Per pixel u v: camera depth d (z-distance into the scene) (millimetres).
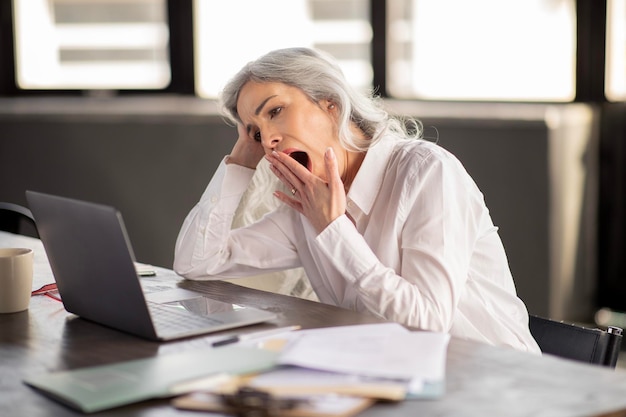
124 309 1621
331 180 1853
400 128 2164
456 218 1879
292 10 4715
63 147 4781
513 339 1935
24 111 4797
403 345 1424
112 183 4754
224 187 2197
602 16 4480
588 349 1838
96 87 4980
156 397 1291
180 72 4883
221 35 4824
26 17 4973
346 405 1213
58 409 1272
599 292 4738
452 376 1364
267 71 1970
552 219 4285
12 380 1406
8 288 1825
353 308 2043
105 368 1411
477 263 1977
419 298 1795
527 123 4230
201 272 2168
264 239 2197
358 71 4684
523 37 4531
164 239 4730
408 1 4605
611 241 4688
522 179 4281
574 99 4574
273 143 1986
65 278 1765
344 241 1833
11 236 2840
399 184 1937
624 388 1314
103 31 4926
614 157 4621
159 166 4691
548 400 1264
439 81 4641
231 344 1533
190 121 4617
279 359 1352
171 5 4832
